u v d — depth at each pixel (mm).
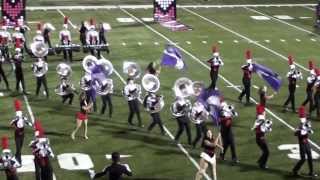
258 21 91062
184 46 73375
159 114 46219
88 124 45594
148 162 38500
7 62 64375
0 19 85125
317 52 71625
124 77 59188
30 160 38500
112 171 31406
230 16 94625
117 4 103250
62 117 47250
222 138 38688
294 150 41031
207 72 61406
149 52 69750
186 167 37812
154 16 88438
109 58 66688
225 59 67312
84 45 66812
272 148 41344
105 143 41719
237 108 50281
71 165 37719
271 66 64375
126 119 47031
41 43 57344
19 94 53375
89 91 48000
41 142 33281
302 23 90062
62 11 95812
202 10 99625
